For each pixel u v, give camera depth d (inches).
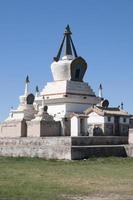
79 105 3703.3
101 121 3363.7
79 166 2303.2
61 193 1374.3
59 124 3353.8
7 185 1541.6
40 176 1844.2
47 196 1311.5
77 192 1395.2
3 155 3154.5
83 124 3292.3
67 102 3636.8
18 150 3034.0
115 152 2763.3
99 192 1398.9
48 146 2797.7
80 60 3895.2
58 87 3779.5
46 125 3235.7
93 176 1833.2
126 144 3004.4
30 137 3024.1
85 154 2645.2
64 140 2719.0
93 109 3444.9
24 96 3745.1
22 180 1701.5
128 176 1827.0
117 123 3447.3
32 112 3627.0
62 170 2098.9
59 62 3912.4
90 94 3846.0
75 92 3740.2
